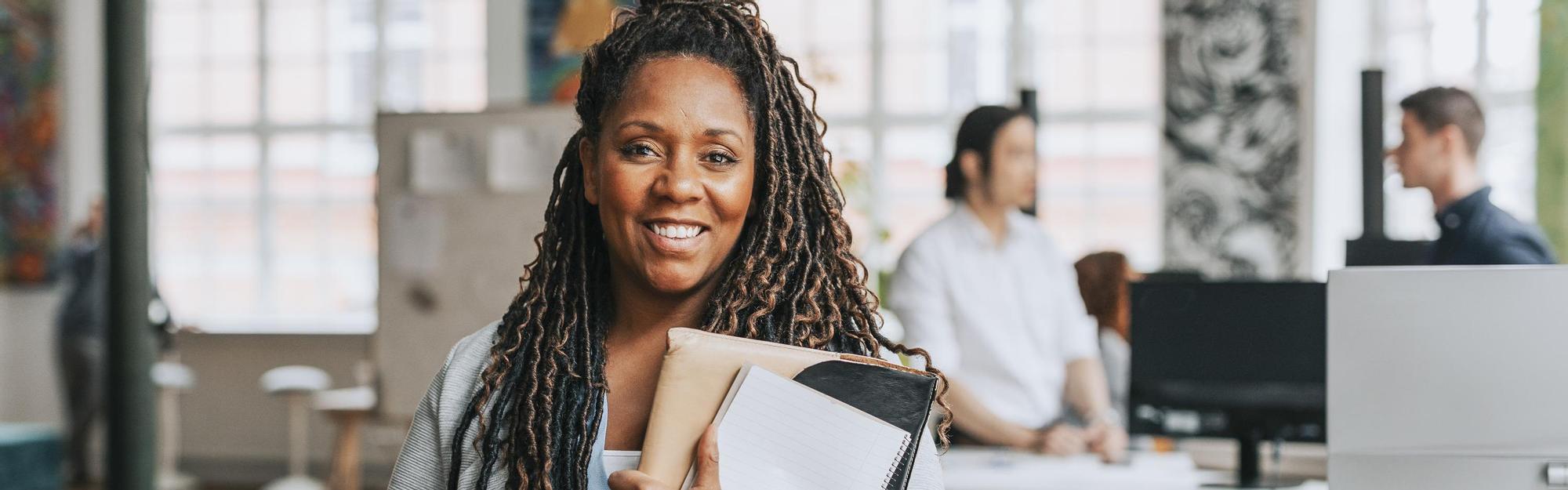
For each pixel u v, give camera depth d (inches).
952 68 309.9
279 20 348.2
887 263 302.0
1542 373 66.2
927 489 46.5
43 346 340.2
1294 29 269.4
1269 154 271.6
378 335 185.0
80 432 316.2
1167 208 278.2
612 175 46.9
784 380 44.7
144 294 122.2
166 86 354.3
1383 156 139.6
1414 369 67.7
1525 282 66.4
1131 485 116.5
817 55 316.2
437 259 182.9
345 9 343.6
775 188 48.0
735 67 47.5
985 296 141.9
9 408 340.5
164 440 313.0
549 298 50.0
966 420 137.6
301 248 347.6
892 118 312.2
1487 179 224.7
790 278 48.3
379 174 184.7
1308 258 268.8
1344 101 265.6
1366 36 260.7
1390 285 68.1
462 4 335.3
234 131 350.3
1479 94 227.1
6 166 339.3
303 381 300.2
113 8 120.6
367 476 318.0
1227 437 121.2
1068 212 301.3
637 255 47.0
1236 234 273.6
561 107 180.2
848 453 44.0
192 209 352.8
